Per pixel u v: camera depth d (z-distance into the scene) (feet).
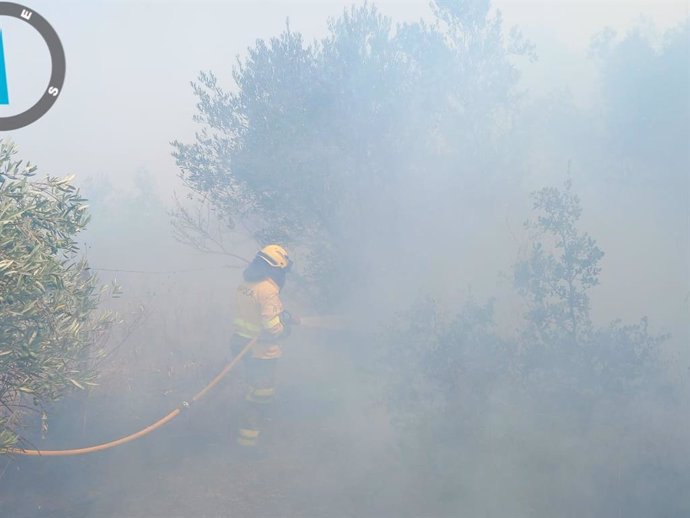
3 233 12.85
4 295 12.56
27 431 19.16
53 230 14.26
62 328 14.53
